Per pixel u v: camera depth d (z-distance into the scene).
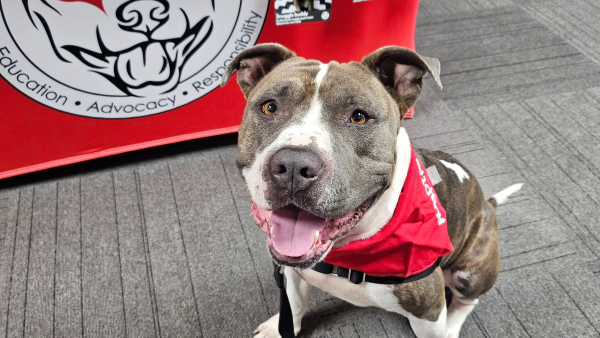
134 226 0.86
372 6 0.91
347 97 0.44
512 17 1.41
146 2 0.79
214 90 0.94
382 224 0.49
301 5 0.87
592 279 0.77
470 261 0.64
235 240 0.84
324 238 0.45
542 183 0.94
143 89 0.89
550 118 1.09
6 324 0.72
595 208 0.89
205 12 0.83
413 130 1.06
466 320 0.73
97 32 0.80
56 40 0.79
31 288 0.76
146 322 0.72
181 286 0.77
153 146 1.00
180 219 0.87
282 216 0.45
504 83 1.18
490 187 0.93
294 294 0.64
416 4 0.93
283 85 0.45
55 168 0.97
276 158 0.40
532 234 0.84
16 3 0.73
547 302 0.74
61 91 0.85
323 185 0.39
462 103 1.13
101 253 0.82
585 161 0.99
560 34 1.34
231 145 1.03
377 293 0.54
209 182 0.94
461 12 1.44
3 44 0.76
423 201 0.51
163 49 0.85
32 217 0.88
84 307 0.74
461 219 0.60
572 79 1.19
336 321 0.72
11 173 0.92
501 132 1.06
